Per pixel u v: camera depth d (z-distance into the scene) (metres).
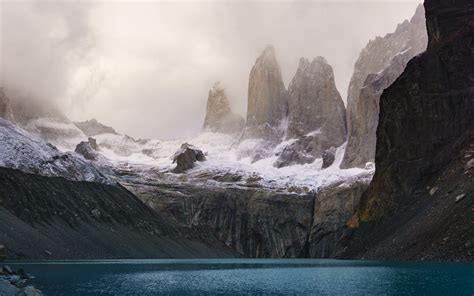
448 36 179.25
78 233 174.75
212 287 82.88
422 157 162.25
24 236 151.00
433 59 175.88
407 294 67.81
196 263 161.00
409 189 158.12
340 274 100.25
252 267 139.00
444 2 186.38
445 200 127.44
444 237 112.06
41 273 99.56
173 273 110.00
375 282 82.12
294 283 88.12
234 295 72.94
